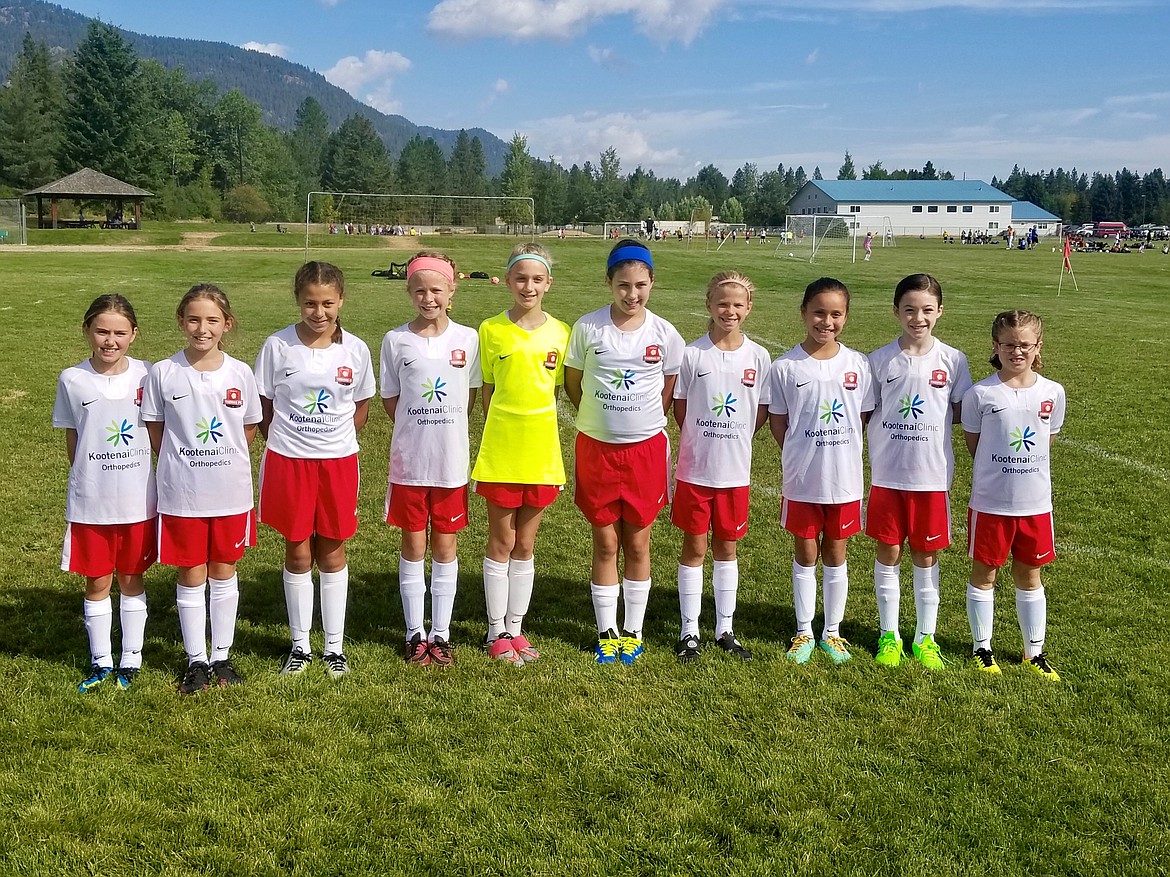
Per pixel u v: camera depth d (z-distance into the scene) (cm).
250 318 1891
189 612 431
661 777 362
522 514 467
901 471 468
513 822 331
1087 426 1030
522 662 462
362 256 4228
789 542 672
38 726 386
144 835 321
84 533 420
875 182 10906
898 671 459
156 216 7675
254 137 10288
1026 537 456
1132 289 3084
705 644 493
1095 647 487
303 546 442
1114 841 329
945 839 328
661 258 4312
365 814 335
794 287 3116
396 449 462
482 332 466
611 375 457
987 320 2092
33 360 1309
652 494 470
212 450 423
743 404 471
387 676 443
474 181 12044
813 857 316
